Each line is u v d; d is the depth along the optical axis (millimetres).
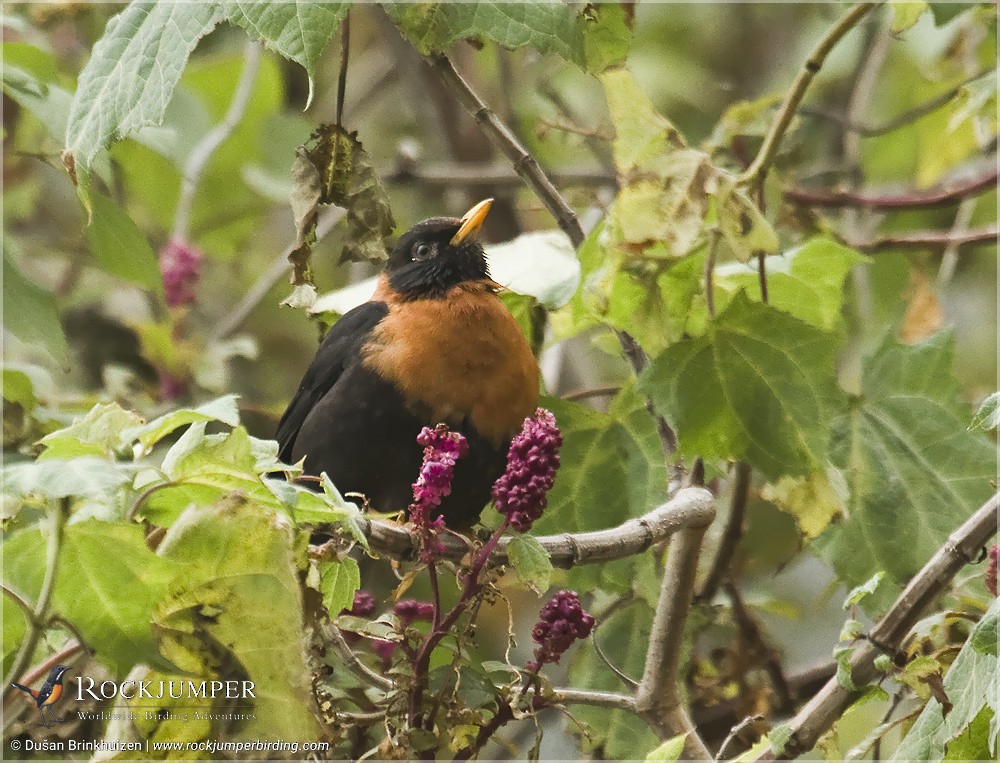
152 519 5762
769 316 8188
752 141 10836
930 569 7230
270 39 6828
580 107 15867
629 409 9594
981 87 10234
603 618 9984
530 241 10258
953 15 9148
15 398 9789
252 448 5773
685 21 17250
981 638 5898
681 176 7957
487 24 7375
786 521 12180
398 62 15891
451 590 11234
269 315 16797
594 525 9508
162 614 5453
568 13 7484
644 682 7801
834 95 15828
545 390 10438
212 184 15305
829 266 9688
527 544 6316
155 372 13164
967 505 9258
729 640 10547
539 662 6715
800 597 14094
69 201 15609
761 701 9844
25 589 5504
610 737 9742
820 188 13391
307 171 8008
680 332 9195
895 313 13812
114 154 14047
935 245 11438
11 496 5344
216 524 5426
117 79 7223
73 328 13406
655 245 8320
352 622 7297
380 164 15672
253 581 5480
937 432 9445
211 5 7012
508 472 6273
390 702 6711
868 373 9734
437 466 6215
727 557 10047
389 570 11648
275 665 5547
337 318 10508
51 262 14055
